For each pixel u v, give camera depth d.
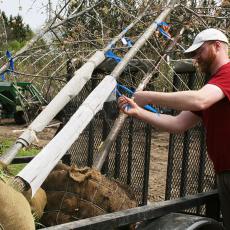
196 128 3.53
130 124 3.94
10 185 1.96
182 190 3.57
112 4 3.99
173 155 3.70
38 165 2.14
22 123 13.85
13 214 1.73
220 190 2.81
